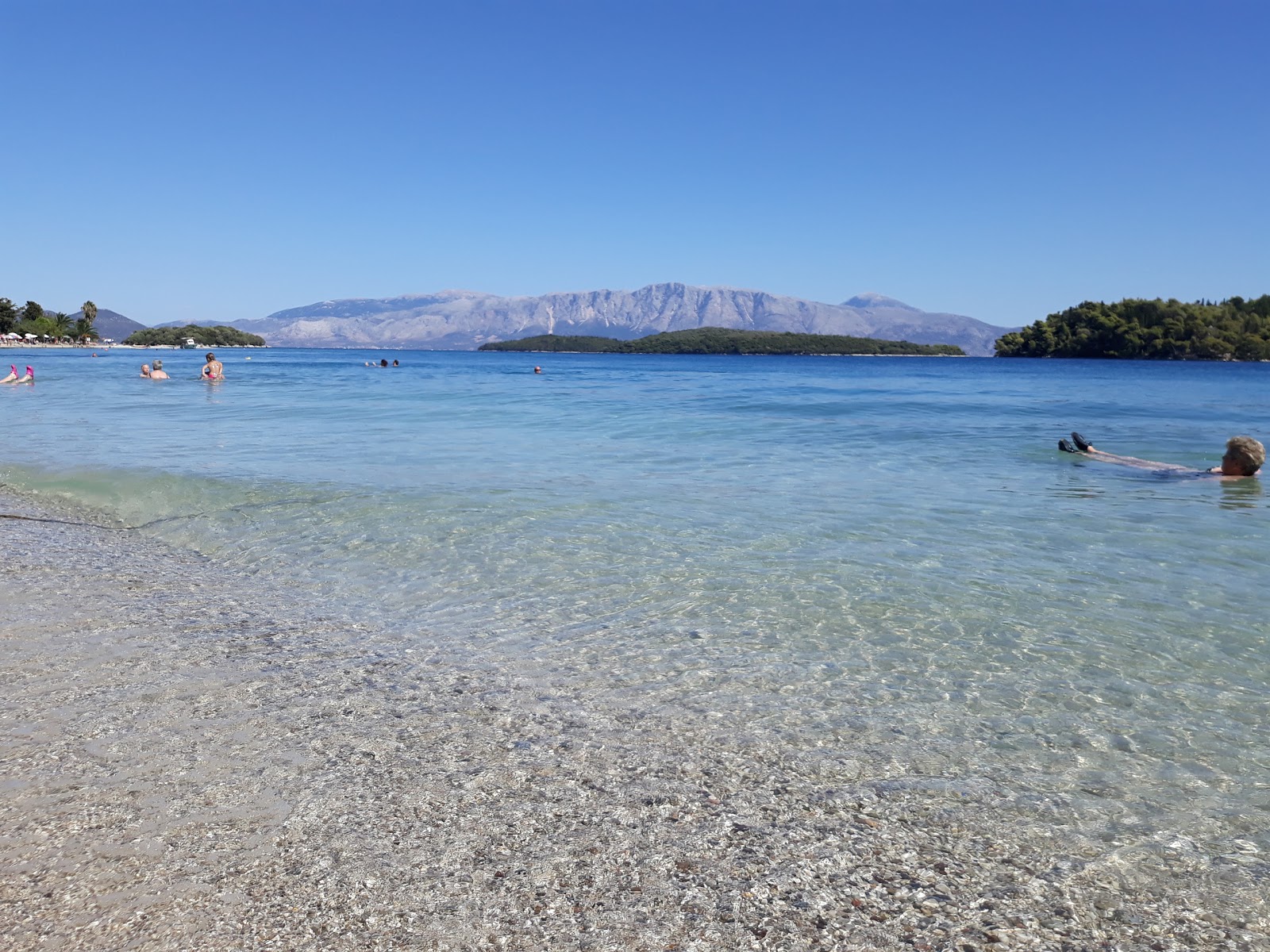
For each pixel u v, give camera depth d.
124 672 5.19
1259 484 12.10
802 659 5.38
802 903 2.98
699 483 12.21
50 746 4.14
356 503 10.60
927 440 18.44
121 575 7.57
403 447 16.44
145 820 3.47
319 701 4.76
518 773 3.93
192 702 4.72
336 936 2.77
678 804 3.66
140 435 18.38
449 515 9.88
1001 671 5.15
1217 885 3.10
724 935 2.81
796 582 7.10
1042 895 3.04
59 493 11.77
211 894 2.98
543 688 4.96
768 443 17.73
